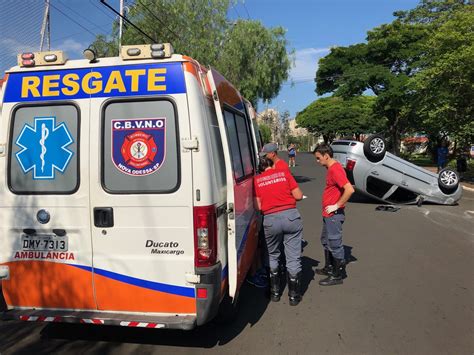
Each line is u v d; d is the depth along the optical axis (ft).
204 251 11.36
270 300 16.93
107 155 11.73
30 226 12.16
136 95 11.57
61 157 11.95
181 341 13.44
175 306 11.68
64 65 12.01
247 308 16.12
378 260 22.17
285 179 15.90
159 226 11.54
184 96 11.37
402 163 38.81
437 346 12.87
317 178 72.90
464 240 26.40
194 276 11.39
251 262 16.79
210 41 52.01
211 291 11.37
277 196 15.88
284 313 15.58
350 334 13.78
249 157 18.85
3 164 12.23
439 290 17.66
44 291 12.28
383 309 15.78
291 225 15.90
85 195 11.82
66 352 12.75
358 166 38.55
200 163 11.31
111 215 11.71
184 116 11.36
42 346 13.16
